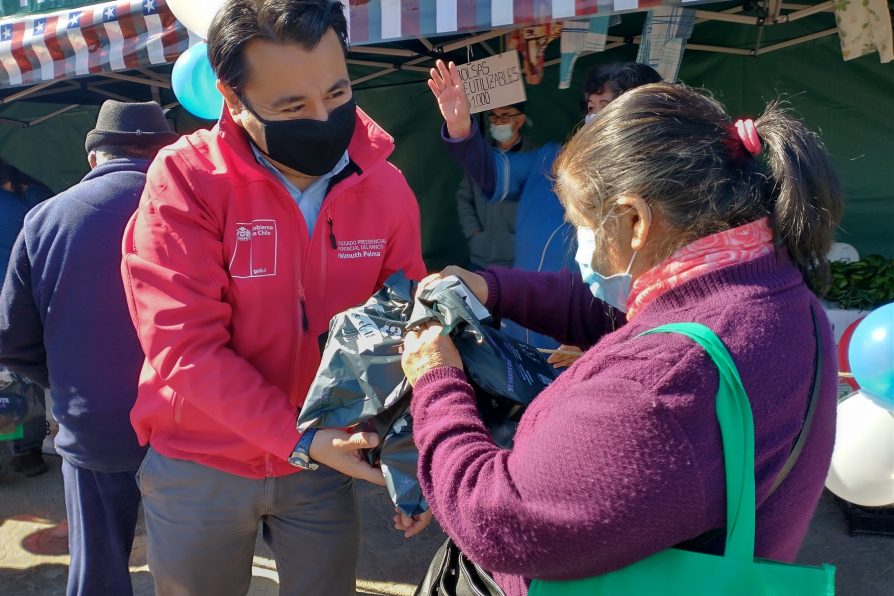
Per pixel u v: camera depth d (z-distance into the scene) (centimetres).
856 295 416
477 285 156
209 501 174
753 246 102
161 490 177
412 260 186
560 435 94
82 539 237
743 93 497
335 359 143
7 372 362
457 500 104
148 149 241
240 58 145
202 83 233
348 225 172
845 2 353
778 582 93
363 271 175
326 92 150
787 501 101
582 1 260
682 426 89
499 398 130
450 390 116
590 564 94
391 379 139
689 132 103
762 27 476
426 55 456
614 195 104
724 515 93
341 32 153
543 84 533
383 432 143
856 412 230
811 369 100
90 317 224
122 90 584
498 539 99
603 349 101
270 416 152
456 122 317
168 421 174
